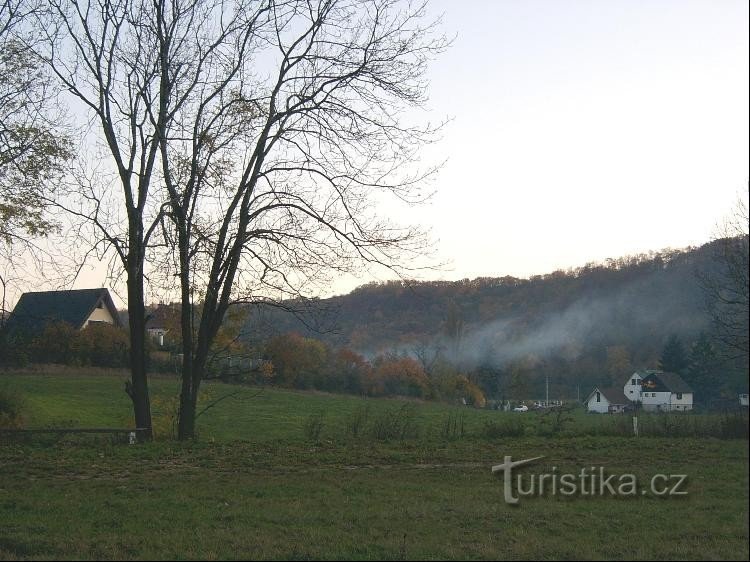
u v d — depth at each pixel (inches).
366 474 591.8
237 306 823.7
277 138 799.7
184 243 760.3
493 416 1119.6
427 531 395.9
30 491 506.0
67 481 547.8
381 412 999.0
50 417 1205.1
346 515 434.3
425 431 906.7
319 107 784.9
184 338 805.2
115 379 1651.1
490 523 412.8
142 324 804.0
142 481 547.5
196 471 596.4
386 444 762.8
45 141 767.7
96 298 1577.3
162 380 1398.9
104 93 777.6
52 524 413.1
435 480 565.9
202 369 818.2
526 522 413.1
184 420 807.7
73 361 1625.2
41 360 1547.7
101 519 424.8
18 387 1159.0
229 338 866.1
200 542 373.7
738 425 397.1
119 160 778.2
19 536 385.4
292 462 642.2
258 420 1293.1
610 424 931.3
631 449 748.0
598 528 396.5
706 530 373.1
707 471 509.7
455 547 361.1
